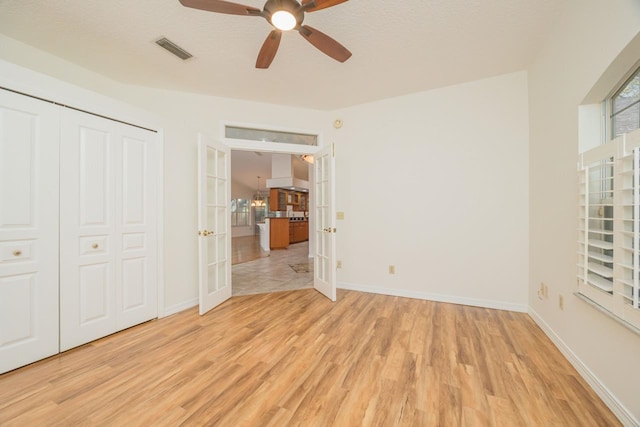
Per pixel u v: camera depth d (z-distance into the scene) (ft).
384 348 6.60
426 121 10.25
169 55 7.65
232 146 10.78
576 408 4.56
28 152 6.03
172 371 5.68
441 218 10.07
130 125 8.04
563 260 6.36
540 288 7.79
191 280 9.85
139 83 9.14
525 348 6.56
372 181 11.27
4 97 5.67
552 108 6.94
